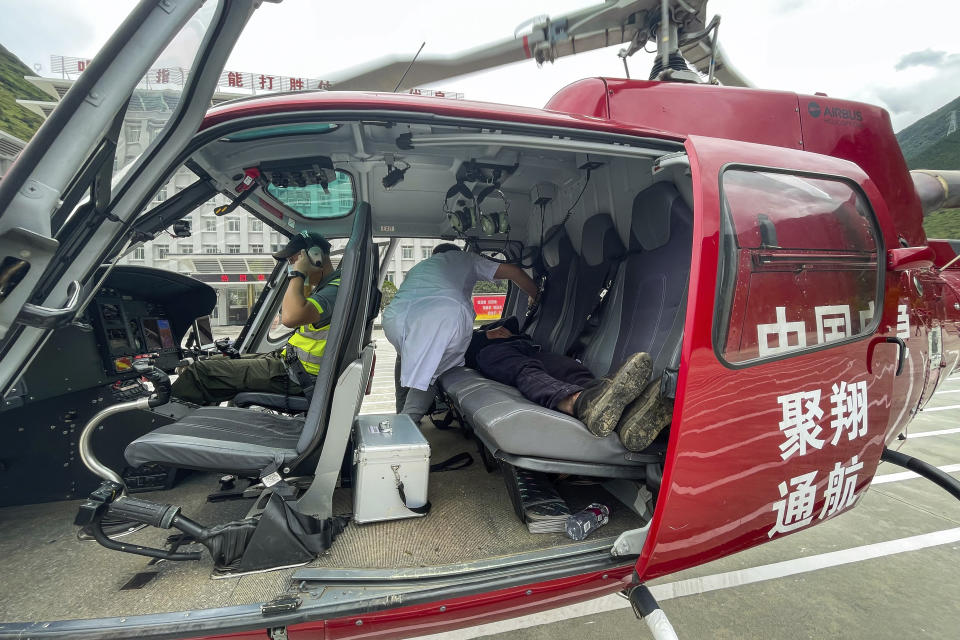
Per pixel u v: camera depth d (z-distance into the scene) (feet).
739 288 4.42
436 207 9.86
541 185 9.36
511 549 4.95
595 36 7.48
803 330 4.79
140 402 4.62
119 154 3.67
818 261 4.95
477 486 6.86
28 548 5.16
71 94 3.09
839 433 5.05
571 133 4.86
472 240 11.69
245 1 3.11
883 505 9.90
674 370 4.87
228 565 4.45
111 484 4.43
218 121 4.18
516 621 6.40
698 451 4.25
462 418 9.59
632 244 8.20
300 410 7.95
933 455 12.60
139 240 6.24
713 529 4.52
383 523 5.49
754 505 4.65
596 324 8.76
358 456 5.44
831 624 6.25
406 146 5.21
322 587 4.08
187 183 6.32
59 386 6.08
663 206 7.08
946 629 6.16
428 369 7.57
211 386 7.63
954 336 8.18
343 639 4.00
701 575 7.43
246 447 4.92
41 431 6.37
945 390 21.95
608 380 5.66
